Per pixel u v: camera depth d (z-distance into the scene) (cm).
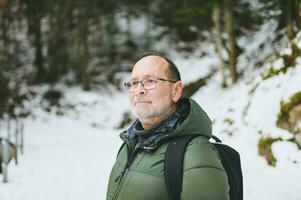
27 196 668
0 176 816
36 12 2528
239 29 2212
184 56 2448
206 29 2553
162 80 147
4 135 1541
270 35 1762
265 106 902
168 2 2712
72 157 1070
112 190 158
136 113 150
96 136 1655
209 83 1867
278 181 675
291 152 747
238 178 151
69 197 664
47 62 2552
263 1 1474
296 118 784
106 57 2602
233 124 1001
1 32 2541
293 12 1307
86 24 2491
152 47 2653
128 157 157
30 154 1102
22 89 2230
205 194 121
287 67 930
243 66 1697
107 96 2244
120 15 2880
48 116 2019
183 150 130
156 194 134
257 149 825
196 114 141
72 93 2238
